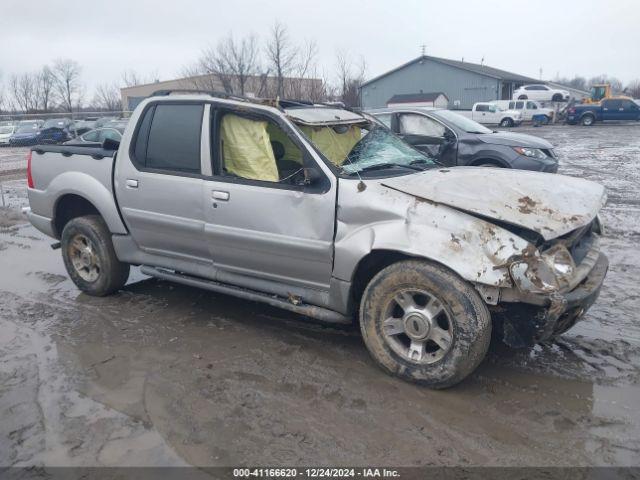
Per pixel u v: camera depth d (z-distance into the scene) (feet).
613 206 31.22
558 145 70.69
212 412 11.43
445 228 11.53
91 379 12.92
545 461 9.73
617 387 12.12
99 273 17.99
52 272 21.34
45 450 10.33
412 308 12.06
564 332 13.65
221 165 14.79
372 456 9.96
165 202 15.47
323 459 9.91
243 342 14.70
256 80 100.32
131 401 11.92
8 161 67.05
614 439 10.30
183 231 15.35
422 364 12.01
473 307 11.26
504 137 30.17
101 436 10.70
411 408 11.43
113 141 17.38
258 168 14.21
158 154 15.71
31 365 13.66
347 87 119.34
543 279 10.83
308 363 13.44
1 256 23.90
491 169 14.97
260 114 14.14
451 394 11.94
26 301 18.16
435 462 9.77
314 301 13.70
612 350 13.80
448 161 30.58
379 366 12.80
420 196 12.00
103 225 17.74
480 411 11.30
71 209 18.99
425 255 11.46
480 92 151.02
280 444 10.34
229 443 10.40
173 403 11.79
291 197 13.32
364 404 11.59
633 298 17.08
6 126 97.91
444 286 11.42
